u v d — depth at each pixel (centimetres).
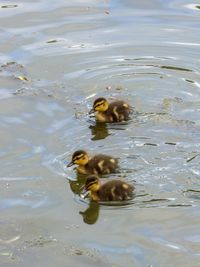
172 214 1390
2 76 1981
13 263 1272
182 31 2234
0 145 1639
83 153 1549
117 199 1438
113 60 2062
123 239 1323
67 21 2314
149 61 2058
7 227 1365
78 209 1422
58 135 1686
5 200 1447
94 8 2408
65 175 1533
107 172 1532
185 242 1308
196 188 1465
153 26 2272
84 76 1978
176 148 1609
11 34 2234
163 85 1923
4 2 2456
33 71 2009
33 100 1848
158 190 1462
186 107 1803
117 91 1897
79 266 1254
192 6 2416
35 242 1323
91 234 1342
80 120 1755
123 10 2392
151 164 1553
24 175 1530
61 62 2055
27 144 1645
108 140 1666
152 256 1270
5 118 1759
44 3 2452
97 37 2206
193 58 2072
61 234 1345
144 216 1390
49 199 1452
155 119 1748
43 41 2186
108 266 1248
